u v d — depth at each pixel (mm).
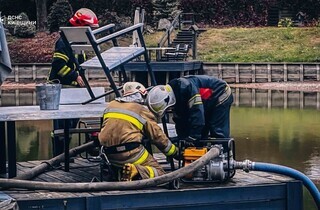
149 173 11812
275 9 74562
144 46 13344
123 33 12875
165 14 72000
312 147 24047
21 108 13469
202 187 11938
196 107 12273
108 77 12578
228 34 68875
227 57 63375
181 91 12344
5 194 11516
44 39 69125
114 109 12062
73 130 13969
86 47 13469
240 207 11969
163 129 12797
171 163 12727
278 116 34375
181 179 12273
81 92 14797
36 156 21188
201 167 11766
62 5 71188
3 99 45719
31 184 11516
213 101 12766
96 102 14609
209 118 12867
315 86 56031
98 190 11562
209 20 74875
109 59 12859
